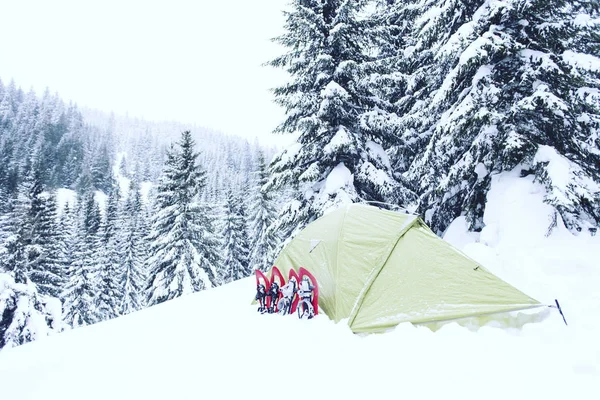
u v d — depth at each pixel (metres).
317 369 3.14
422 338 3.57
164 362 3.67
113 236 37.12
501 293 4.04
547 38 7.25
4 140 91.75
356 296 4.61
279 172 11.88
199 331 4.76
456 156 9.57
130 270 31.20
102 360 3.91
